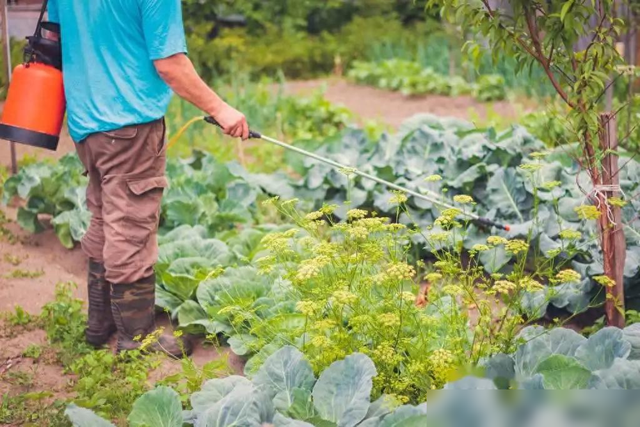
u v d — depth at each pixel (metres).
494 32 4.89
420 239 6.55
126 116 4.93
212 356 5.34
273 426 3.65
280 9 17.58
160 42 4.84
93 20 4.91
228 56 15.68
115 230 5.06
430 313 4.77
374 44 16.56
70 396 4.88
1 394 4.85
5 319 5.69
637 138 7.94
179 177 7.78
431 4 5.12
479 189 7.07
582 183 6.59
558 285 5.66
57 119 5.16
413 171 7.57
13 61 11.38
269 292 5.45
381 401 3.90
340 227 4.42
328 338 4.32
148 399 3.93
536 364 4.07
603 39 4.80
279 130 11.25
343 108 12.05
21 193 7.36
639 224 5.88
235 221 7.19
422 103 13.90
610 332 4.07
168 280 5.69
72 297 6.22
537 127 9.77
